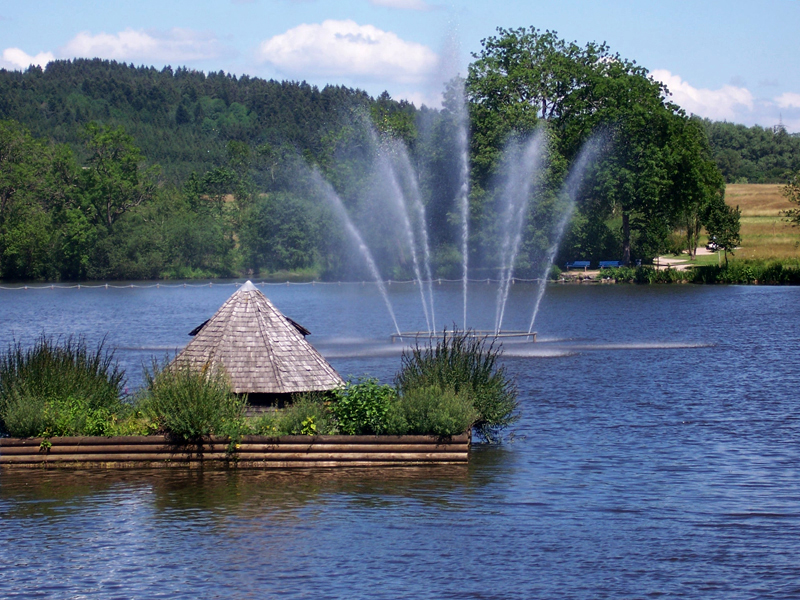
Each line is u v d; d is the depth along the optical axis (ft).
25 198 599.16
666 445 113.19
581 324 270.67
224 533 81.41
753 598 68.28
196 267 591.37
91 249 586.45
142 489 94.02
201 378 103.91
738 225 461.37
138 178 631.56
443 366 115.24
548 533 81.46
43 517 85.71
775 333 239.30
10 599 68.49
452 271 482.28
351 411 104.73
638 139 442.91
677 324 266.77
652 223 465.47
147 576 72.43
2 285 545.03
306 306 351.46
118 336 247.70
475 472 100.48
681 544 78.74
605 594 68.95
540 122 455.22
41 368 108.68
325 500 90.43
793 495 92.07
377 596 68.74
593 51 477.77
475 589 69.87
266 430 102.63
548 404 140.67
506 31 481.05
